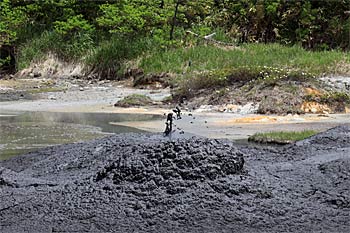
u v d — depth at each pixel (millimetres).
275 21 33406
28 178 7449
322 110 16516
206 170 6258
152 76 24109
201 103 17891
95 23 32062
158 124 14055
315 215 5715
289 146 10125
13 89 23516
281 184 6551
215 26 32719
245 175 6535
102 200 5980
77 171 8156
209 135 12188
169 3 31172
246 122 14398
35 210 5875
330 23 33406
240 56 25266
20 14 32531
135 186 6160
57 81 26797
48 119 15281
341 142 10117
